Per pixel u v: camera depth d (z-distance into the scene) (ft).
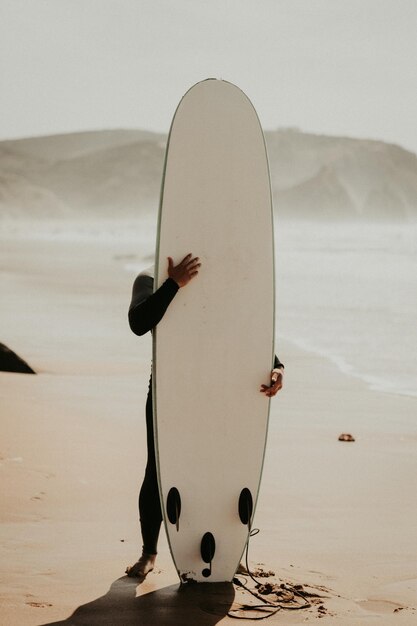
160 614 12.84
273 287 14.85
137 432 26.11
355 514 18.74
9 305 70.33
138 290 14.43
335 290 88.07
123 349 46.57
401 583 14.60
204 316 14.49
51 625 12.24
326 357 46.50
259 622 12.66
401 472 22.49
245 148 15.02
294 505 19.35
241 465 14.51
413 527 17.85
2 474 20.68
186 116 14.85
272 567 15.29
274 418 29.96
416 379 39.34
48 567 14.84
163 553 16.02
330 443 26.00
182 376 14.33
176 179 14.62
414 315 66.03
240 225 14.82
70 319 60.90
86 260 155.33
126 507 18.61
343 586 14.40
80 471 21.34
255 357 14.70
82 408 29.73
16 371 37.78
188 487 14.25
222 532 14.37
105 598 13.46
